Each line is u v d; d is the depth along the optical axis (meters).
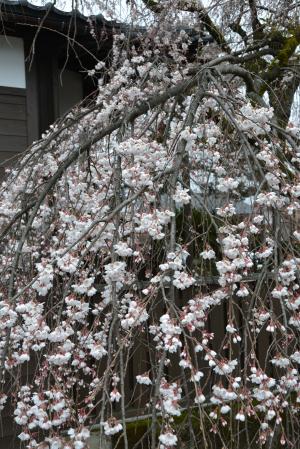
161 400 1.58
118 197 2.24
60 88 4.48
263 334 3.61
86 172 2.80
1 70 3.88
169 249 1.81
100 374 2.95
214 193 3.04
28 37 3.95
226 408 1.64
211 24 4.11
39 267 1.87
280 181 2.11
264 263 2.03
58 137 3.17
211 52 4.09
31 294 2.35
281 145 2.64
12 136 3.92
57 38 3.98
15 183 3.10
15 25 3.73
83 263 2.20
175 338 1.62
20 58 3.95
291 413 1.87
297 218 2.17
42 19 3.37
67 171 2.82
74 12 3.37
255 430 2.65
